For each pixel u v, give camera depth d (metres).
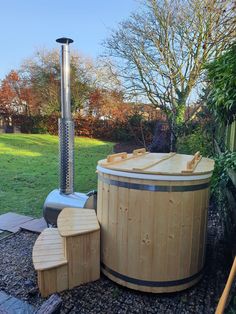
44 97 17.47
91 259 2.36
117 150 11.54
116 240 2.29
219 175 2.66
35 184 5.75
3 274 2.45
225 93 2.11
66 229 2.32
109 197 2.31
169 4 6.79
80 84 16.61
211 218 3.98
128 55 7.87
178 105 6.45
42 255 2.32
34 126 17.36
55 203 3.25
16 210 4.16
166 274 2.18
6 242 3.10
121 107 9.95
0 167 7.41
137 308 2.04
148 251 2.16
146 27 7.27
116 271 2.32
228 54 2.09
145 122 8.87
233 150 2.97
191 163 2.35
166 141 7.22
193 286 2.31
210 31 5.59
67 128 3.41
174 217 2.11
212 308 2.03
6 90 17.80
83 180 6.25
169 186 2.06
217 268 2.58
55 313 1.46
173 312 2.00
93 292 2.23
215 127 5.14
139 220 2.15
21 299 2.10
